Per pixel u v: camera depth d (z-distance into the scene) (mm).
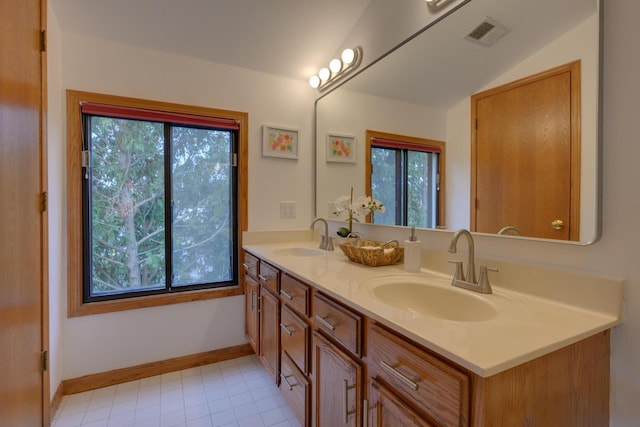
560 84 985
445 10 1397
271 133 2305
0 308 1048
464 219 1312
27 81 1242
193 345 2102
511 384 657
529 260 1072
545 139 1029
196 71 2068
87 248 1850
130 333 1927
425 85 1498
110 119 1902
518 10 1104
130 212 1965
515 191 1118
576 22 944
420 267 1391
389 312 878
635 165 833
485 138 1225
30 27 1265
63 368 1754
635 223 832
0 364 1050
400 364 819
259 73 2264
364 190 1938
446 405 684
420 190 1533
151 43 1910
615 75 866
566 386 759
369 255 1459
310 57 2215
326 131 2314
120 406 1684
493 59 1190
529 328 781
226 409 1675
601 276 884
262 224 2293
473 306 1040
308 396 1306
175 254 2096
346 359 1044
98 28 1771
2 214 1059
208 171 2180
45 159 1413
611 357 861
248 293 2135
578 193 944
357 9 1910
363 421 974
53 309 1599
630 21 838
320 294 1226
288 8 1845
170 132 2057
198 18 1819
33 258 1306
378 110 1815
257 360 2195
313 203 2469
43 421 1409
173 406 1692
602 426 846
